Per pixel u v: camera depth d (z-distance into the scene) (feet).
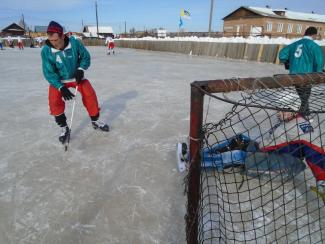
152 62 43.42
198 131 4.33
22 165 8.93
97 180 8.09
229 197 7.16
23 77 27.22
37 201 7.10
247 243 5.76
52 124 12.89
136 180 8.10
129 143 10.75
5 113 14.61
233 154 7.61
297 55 12.20
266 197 7.19
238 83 4.35
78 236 5.95
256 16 108.06
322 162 6.72
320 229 5.94
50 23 9.23
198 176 4.61
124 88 21.38
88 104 11.14
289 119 6.97
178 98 18.13
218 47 55.52
